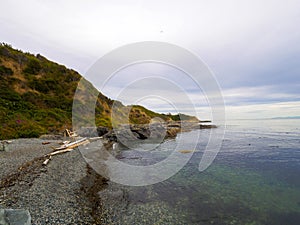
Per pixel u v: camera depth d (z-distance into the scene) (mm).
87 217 6305
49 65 44062
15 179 7984
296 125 50531
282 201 8250
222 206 7715
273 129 41250
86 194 8141
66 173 9906
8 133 19422
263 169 13094
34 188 7320
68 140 19484
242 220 6723
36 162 10641
